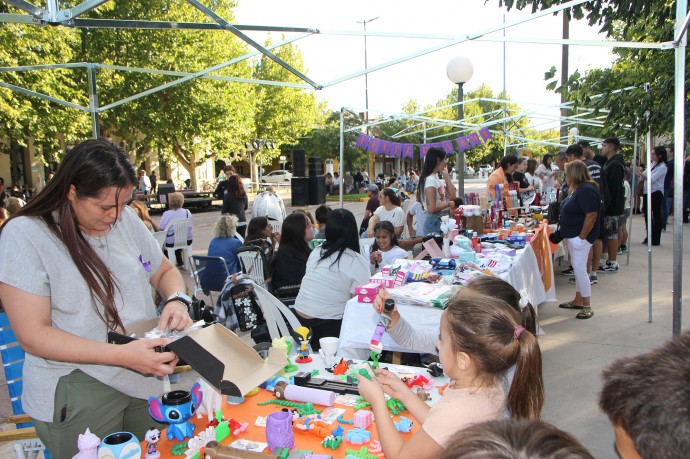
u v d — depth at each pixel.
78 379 1.76
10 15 3.15
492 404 1.45
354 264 3.54
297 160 22.86
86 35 17.30
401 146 6.92
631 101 4.73
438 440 1.40
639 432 0.77
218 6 20.48
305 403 1.97
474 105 31.95
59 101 5.41
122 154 1.72
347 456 1.58
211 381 1.53
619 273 7.46
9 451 2.89
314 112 36.94
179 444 1.67
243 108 23.08
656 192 9.36
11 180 22.44
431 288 3.17
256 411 1.93
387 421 1.58
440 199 5.75
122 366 1.60
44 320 1.63
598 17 4.57
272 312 3.07
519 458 0.73
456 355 1.49
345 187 30.67
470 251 4.11
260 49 3.91
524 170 10.46
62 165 1.67
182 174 31.33
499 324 1.44
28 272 1.60
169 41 18.78
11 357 2.32
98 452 1.49
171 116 20.84
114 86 17.86
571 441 0.78
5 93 13.89
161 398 1.75
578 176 5.37
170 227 7.83
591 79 5.05
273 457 1.47
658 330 5.04
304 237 4.27
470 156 41.50
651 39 4.63
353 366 2.29
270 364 1.88
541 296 5.12
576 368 4.20
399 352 3.05
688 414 0.72
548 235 6.27
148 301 2.02
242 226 9.40
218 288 5.43
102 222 1.74
